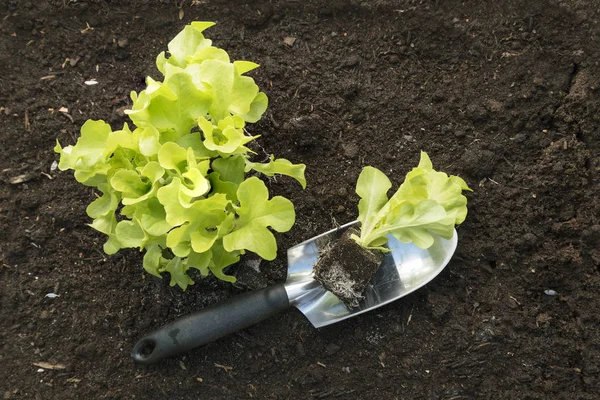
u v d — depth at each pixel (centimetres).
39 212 79
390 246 76
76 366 76
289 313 77
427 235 70
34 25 83
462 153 80
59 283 77
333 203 79
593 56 79
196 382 76
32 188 79
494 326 76
